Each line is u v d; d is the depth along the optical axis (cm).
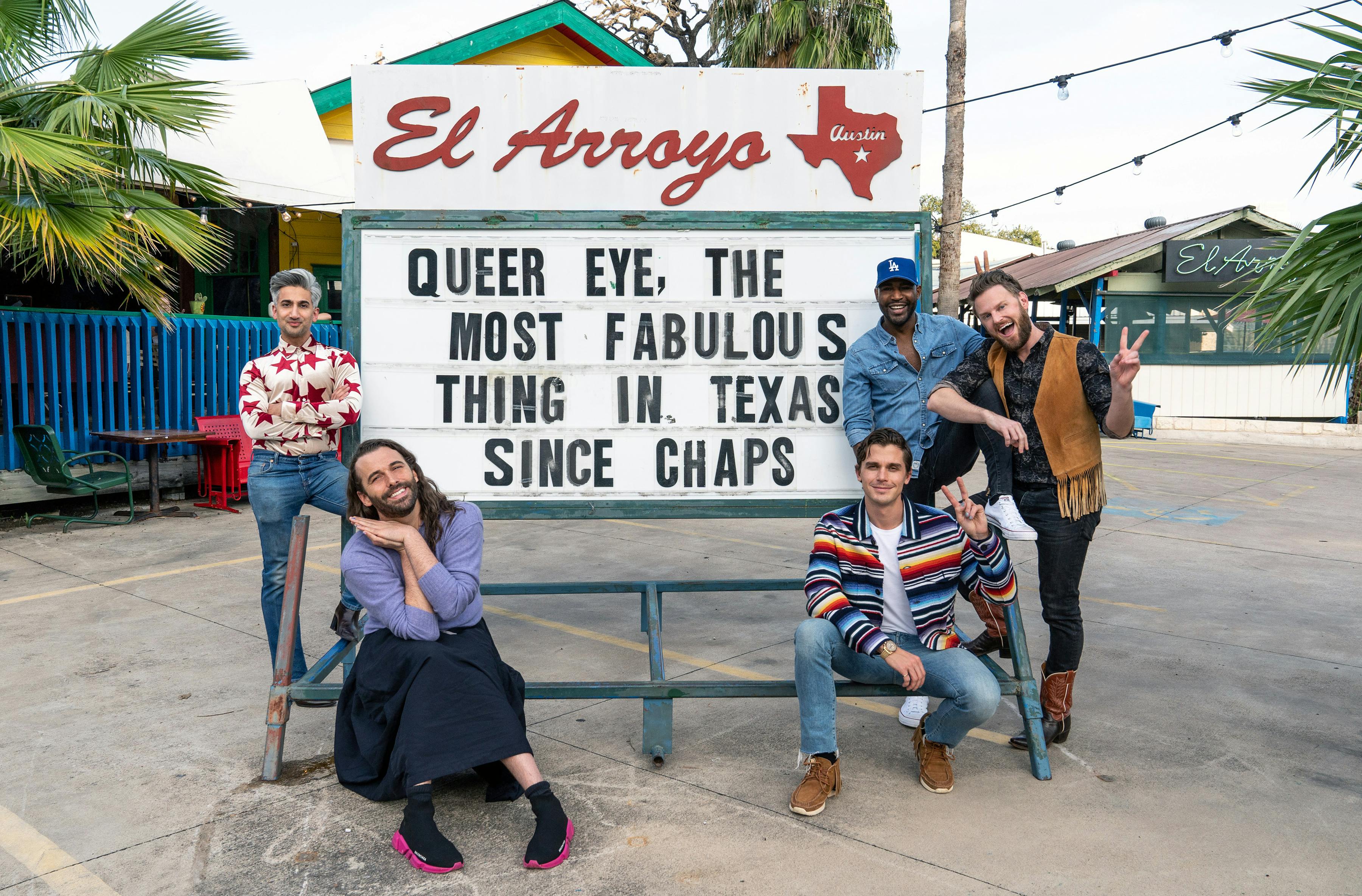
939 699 452
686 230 427
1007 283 363
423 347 424
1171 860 297
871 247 430
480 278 424
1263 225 1931
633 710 427
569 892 279
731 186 434
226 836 310
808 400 432
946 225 1616
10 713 411
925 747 351
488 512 428
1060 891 280
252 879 284
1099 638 539
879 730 406
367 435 425
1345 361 319
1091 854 301
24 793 338
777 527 885
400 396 425
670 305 428
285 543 425
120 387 958
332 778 353
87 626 538
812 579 345
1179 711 427
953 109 1588
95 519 865
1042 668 398
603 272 426
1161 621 577
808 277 430
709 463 432
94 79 764
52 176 673
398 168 425
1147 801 338
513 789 331
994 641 455
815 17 1712
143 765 361
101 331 943
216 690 440
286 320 411
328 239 1428
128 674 461
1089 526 369
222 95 846
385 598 323
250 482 419
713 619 581
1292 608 608
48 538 795
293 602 367
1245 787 350
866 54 1722
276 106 1001
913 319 419
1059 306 2472
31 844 303
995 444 380
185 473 975
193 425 1005
